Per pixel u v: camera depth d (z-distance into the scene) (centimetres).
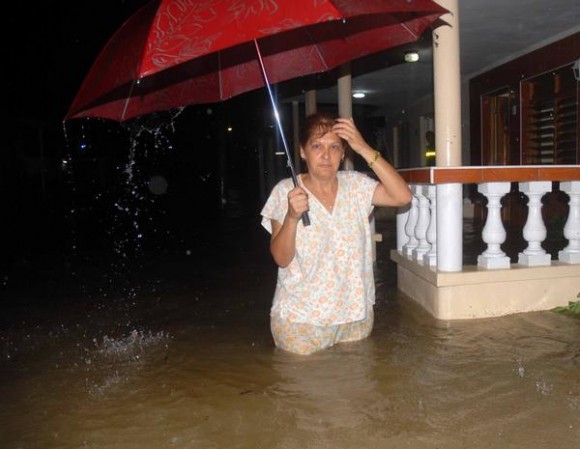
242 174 2738
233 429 259
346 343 368
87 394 310
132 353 380
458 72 439
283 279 342
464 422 256
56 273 738
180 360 358
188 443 248
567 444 234
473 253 702
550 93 862
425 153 1499
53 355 385
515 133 949
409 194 330
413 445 238
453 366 322
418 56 895
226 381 316
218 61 370
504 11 695
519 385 293
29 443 257
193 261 783
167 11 254
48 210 1955
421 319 421
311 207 329
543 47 850
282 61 388
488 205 432
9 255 946
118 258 856
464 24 747
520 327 391
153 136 2391
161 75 346
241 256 808
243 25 247
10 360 378
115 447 249
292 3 248
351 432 251
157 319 471
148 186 2423
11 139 1877
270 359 347
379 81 1152
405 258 500
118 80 291
